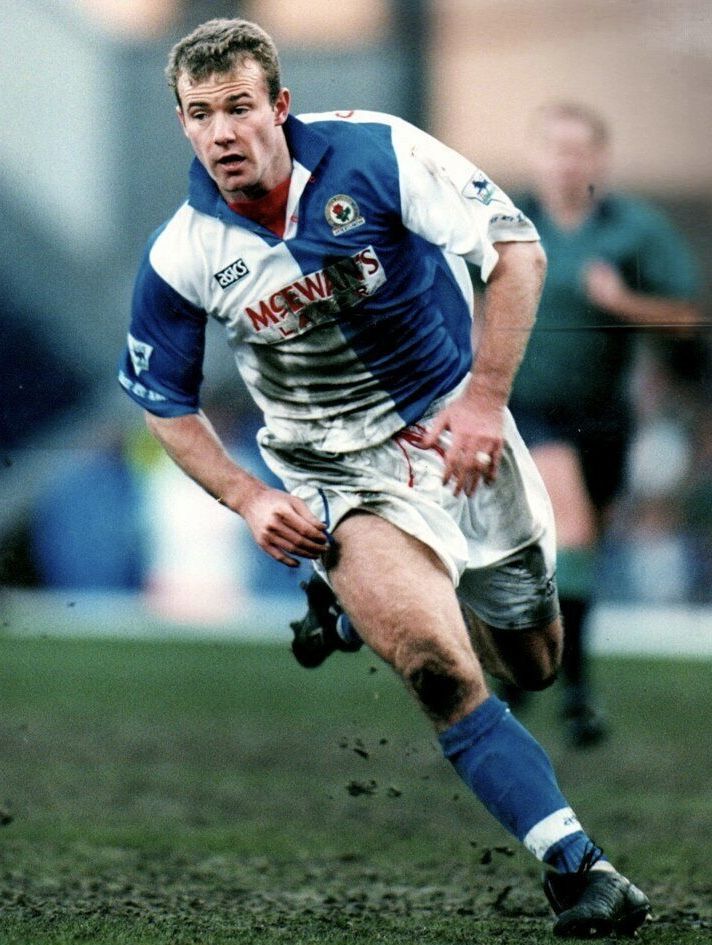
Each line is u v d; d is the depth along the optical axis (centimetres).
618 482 2444
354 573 1384
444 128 3019
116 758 2564
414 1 3042
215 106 1323
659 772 2434
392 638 1348
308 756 2614
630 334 2417
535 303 1377
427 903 1511
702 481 4122
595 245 2506
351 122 1391
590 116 2786
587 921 1301
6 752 2617
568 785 2323
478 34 3014
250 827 1972
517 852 1834
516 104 2923
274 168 1355
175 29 3272
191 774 2412
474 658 1363
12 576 4419
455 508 1473
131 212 3338
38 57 3253
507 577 1529
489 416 1362
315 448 1470
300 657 1731
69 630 4450
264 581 4478
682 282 2503
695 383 3831
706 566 4203
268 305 1406
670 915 1442
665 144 2739
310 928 1362
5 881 1588
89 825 1958
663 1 2816
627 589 4244
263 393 1479
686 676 3641
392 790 1514
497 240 1367
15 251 3322
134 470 4359
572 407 2255
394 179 1371
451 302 1479
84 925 1357
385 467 1459
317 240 1378
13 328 3412
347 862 1752
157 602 4472
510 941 1299
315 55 3117
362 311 1409
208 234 1392
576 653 2517
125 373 1476
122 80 3309
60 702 3241
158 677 3634
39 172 3334
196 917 1411
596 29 2862
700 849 1823
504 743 1345
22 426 3872
